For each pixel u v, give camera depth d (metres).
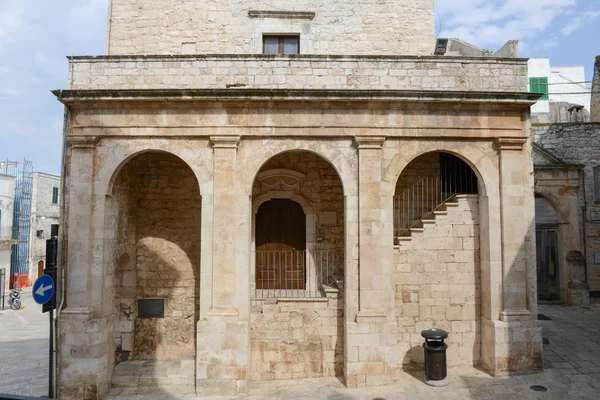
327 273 11.55
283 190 11.70
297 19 11.87
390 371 9.08
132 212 10.99
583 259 16.05
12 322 18.09
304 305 9.86
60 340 8.93
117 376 9.61
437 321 9.98
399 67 9.88
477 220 10.15
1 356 12.23
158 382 9.51
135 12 11.84
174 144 9.46
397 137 9.58
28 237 30.50
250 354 9.66
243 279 9.20
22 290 28.33
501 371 9.31
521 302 9.48
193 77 9.73
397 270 10.02
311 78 9.76
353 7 11.99
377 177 9.44
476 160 9.73
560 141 16.91
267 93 9.19
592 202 16.62
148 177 11.38
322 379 9.60
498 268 9.59
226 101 9.27
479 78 9.97
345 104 9.45
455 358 9.93
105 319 9.23
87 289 9.07
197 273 11.24
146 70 9.73
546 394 8.42
